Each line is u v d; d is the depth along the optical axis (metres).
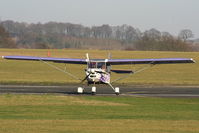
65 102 53.09
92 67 64.31
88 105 50.78
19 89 72.69
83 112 45.22
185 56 182.50
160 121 40.12
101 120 40.28
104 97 60.25
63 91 70.88
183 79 103.69
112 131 35.34
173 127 37.31
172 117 42.62
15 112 44.62
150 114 44.47
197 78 106.75
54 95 61.41
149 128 36.78
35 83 87.19
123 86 83.88
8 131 34.75
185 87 83.31
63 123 38.47
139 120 40.56
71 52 197.25
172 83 92.81
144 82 94.31
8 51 192.00
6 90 70.19
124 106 50.56
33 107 48.38
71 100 55.19
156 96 64.25
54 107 48.62
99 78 63.50
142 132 35.16
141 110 47.31
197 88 81.00
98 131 35.22
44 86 80.56
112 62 65.06
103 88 78.12
